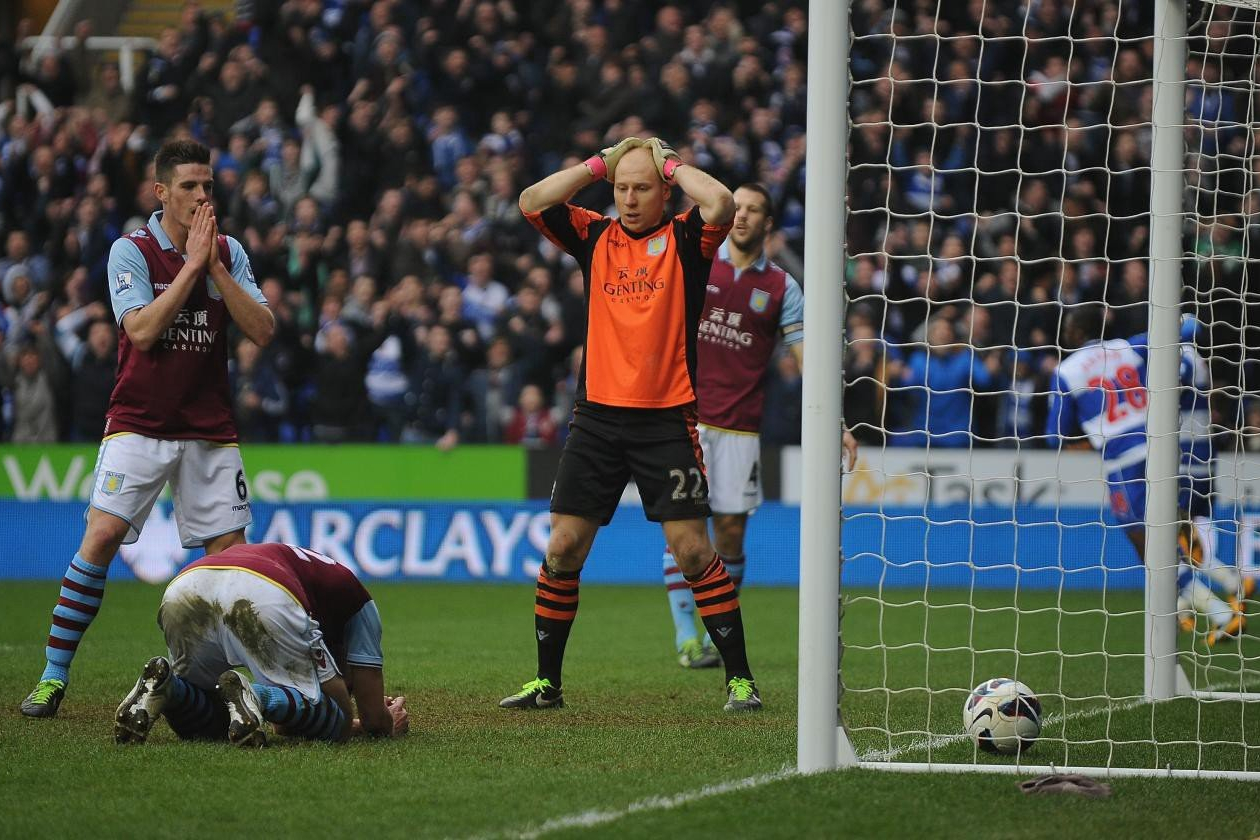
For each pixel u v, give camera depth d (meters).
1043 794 15.40
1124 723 20.66
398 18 58.25
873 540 46.38
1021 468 45.62
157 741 17.50
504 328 48.06
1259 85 24.31
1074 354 31.48
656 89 55.03
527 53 57.97
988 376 46.41
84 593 20.30
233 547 17.30
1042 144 52.69
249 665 16.88
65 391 49.66
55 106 60.41
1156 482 23.45
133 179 55.25
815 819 14.03
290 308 50.62
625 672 25.91
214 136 57.62
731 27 56.16
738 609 21.23
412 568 47.16
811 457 16.66
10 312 51.78
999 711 17.66
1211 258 23.94
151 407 20.44
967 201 51.94
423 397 47.84
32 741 17.58
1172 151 23.39
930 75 54.06
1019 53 54.03
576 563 21.08
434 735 18.47
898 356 47.91
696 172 19.77
